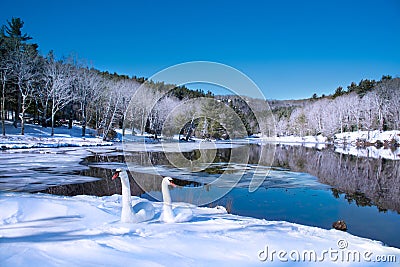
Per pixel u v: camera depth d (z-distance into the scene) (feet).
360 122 173.58
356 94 205.98
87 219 15.62
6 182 36.65
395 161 78.79
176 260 10.27
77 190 33.78
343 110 187.21
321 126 201.98
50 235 12.35
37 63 108.47
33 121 120.06
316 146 141.38
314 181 46.80
